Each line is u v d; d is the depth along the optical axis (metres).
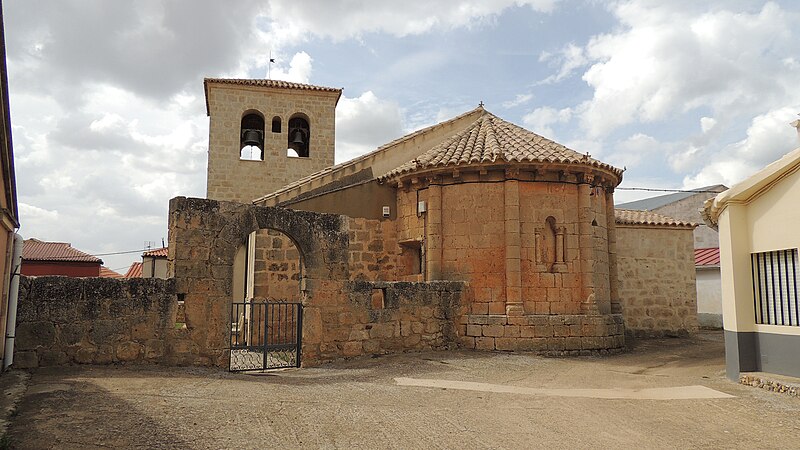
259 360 15.26
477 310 17.20
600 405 9.93
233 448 6.87
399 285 15.68
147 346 11.79
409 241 19.05
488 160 17.22
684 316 23.81
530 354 16.36
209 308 12.46
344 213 19.70
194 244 12.42
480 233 17.48
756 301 12.29
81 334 11.27
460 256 17.66
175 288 12.13
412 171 18.45
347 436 7.59
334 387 10.98
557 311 17.19
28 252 37.09
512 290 16.83
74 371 10.70
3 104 9.20
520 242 17.20
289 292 19.23
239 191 30.20
